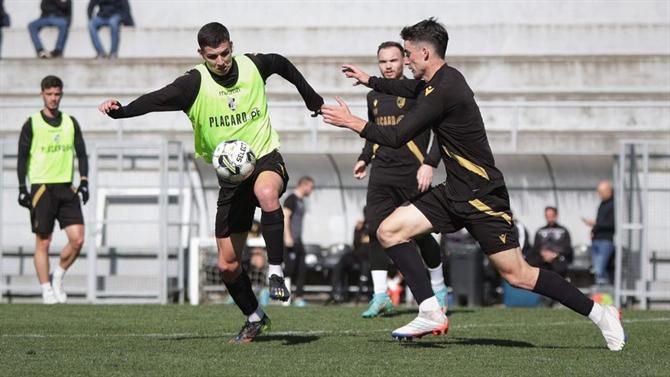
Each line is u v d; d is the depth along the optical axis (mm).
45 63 67438
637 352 23391
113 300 49094
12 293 51625
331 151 54750
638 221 47812
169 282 51219
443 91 22031
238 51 70250
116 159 53469
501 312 36531
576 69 65188
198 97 22828
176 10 72188
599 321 23453
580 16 69312
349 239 53531
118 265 51562
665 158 48219
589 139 55781
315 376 19484
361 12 70750
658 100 63438
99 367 20641
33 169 41438
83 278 50906
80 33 70750
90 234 48719
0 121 60625
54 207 41656
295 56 69188
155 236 52031
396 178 32844
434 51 22453
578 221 52469
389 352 23125
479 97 64438
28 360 21734
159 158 52812
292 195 48969
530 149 55844
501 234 22562
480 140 22344
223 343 24875
